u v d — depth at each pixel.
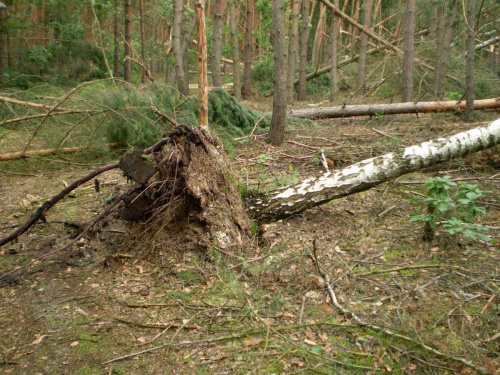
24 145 8.20
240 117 8.78
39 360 2.98
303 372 2.79
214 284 3.73
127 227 4.59
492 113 9.31
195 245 4.12
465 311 3.24
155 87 8.56
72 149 7.91
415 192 5.56
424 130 8.27
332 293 3.50
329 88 16.64
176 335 3.17
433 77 12.02
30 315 3.47
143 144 7.83
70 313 3.47
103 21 18.03
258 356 2.93
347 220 4.88
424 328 3.10
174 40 10.33
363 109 9.73
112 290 3.75
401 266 3.89
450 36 10.81
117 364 2.92
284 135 8.23
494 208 5.04
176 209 4.27
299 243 4.38
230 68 21.89
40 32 17.33
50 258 4.36
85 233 4.59
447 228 4.40
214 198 4.29
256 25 19.27
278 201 4.77
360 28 13.84
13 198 6.26
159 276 3.87
